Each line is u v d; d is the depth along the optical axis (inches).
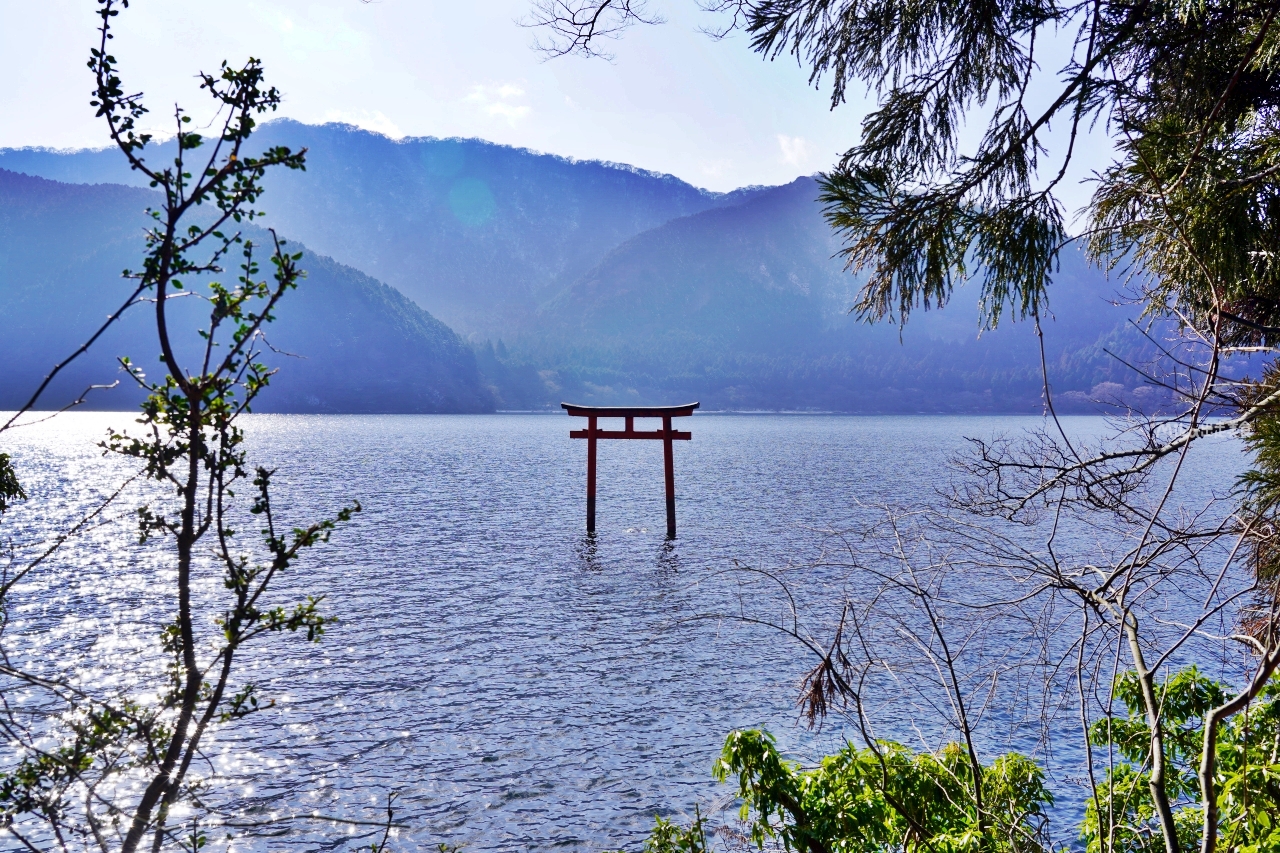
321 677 711.7
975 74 155.5
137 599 981.2
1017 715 472.4
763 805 179.5
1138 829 172.2
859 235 150.3
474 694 674.8
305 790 494.9
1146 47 146.0
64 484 2527.1
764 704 637.9
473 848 439.5
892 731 429.7
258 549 1332.4
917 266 148.0
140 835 92.6
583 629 877.2
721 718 615.5
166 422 95.5
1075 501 129.2
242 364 94.2
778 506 1921.8
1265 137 135.3
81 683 650.8
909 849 181.2
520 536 1534.2
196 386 90.4
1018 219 145.0
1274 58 141.6
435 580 1141.7
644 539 1480.1
